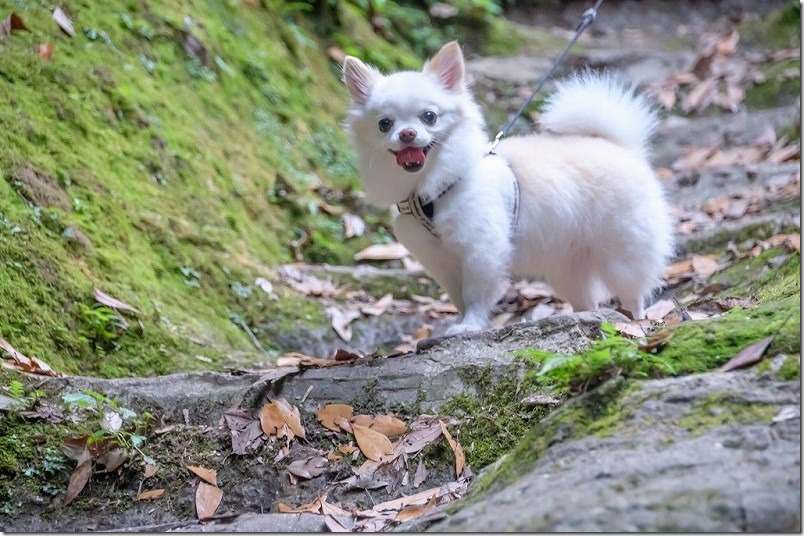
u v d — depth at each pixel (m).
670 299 4.25
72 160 4.42
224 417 3.17
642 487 1.90
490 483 2.37
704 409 2.18
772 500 1.78
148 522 2.85
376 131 3.41
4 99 4.36
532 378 3.04
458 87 3.51
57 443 3.03
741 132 6.95
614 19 10.50
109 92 5.03
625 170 3.72
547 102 4.15
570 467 2.09
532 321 3.32
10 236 3.77
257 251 5.11
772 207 5.30
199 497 2.87
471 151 3.42
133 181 4.73
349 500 2.82
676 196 6.04
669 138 7.17
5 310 3.52
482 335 3.31
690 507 1.79
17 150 4.16
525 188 3.58
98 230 4.24
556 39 9.60
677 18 10.42
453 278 3.67
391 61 8.12
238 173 5.56
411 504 2.70
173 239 4.61
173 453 3.05
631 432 2.16
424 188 3.39
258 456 3.02
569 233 3.67
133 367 3.78
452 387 3.13
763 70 7.96
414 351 3.38
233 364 3.97
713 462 1.95
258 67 6.56
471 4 9.57
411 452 2.92
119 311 3.91
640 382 2.35
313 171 6.27
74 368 3.63
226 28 6.63
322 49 7.81
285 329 4.55
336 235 5.68
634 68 8.57
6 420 3.05
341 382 3.25
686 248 4.97
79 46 5.17
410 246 3.58
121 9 5.75
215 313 4.44
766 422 2.07
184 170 5.10
